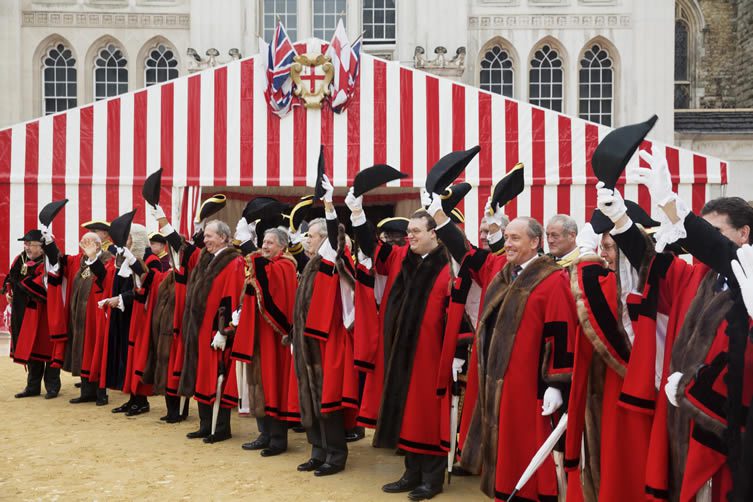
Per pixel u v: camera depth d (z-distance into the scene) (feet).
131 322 24.88
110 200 43.09
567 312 13.25
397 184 42.80
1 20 64.90
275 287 19.89
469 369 15.29
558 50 66.28
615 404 12.04
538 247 14.26
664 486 10.62
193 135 43.37
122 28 66.23
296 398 18.80
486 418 14.03
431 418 16.01
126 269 24.94
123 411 25.55
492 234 17.07
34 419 24.30
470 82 65.46
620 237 11.12
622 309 12.05
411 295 16.40
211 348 21.11
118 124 43.19
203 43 62.28
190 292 21.72
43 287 27.94
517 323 13.74
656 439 10.77
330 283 17.90
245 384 22.40
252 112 43.50
